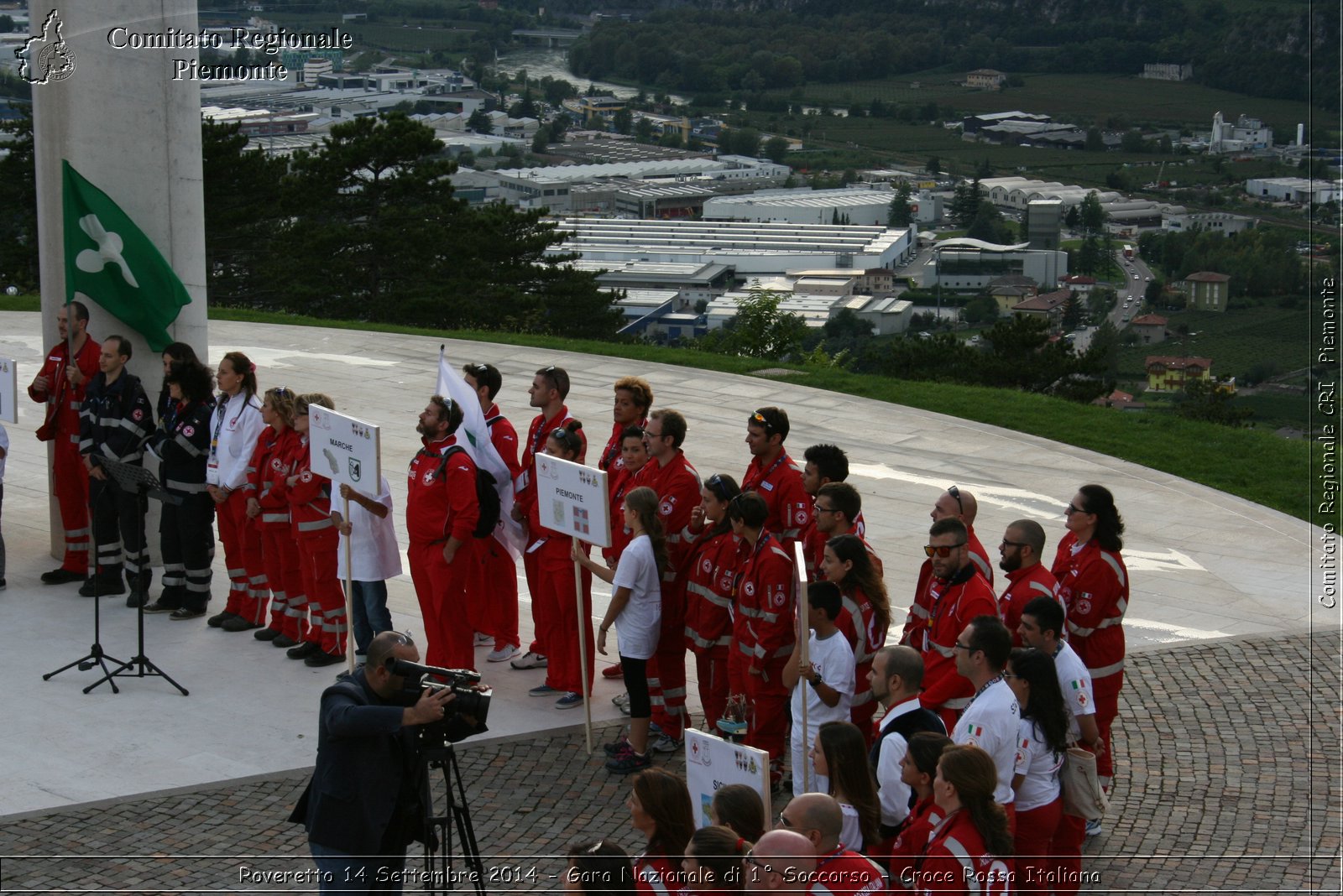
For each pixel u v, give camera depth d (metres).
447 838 7.08
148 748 9.32
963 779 5.79
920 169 194.75
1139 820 8.55
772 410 9.49
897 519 15.83
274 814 8.48
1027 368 30.75
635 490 9.12
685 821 5.85
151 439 11.59
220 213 45.62
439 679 6.65
